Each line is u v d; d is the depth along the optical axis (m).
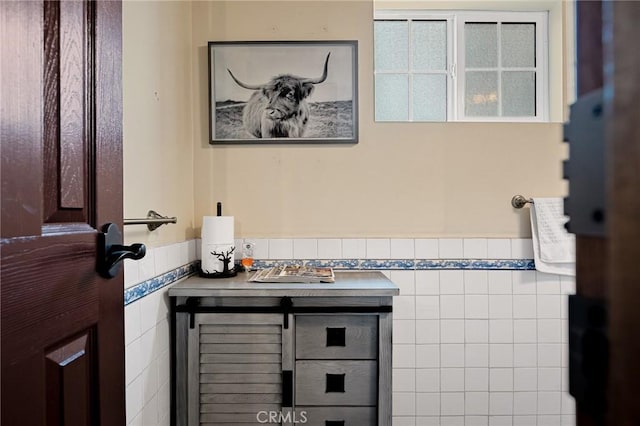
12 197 0.48
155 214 1.36
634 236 0.23
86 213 0.66
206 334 1.43
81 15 0.65
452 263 1.86
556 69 1.96
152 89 1.39
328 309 1.42
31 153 0.52
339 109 1.87
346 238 1.86
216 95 1.87
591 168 0.27
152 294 1.34
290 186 1.88
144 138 1.32
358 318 1.43
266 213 1.88
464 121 1.95
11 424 0.46
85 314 0.64
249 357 1.43
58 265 0.57
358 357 1.42
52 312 0.55
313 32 1.88
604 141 0.26
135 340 1.21
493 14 2.01
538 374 1.84
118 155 0.76
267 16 1.87
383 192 1.88
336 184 1.88
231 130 1.87
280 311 1.42
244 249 1.84
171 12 1.59
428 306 1.85
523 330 1.85
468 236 1.87
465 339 1.85
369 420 1.42
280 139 1.87
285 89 1.87
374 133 1.88
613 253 0.25
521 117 2.01
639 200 0.23
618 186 0.24
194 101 1.87
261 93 1.87
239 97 1.87
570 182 0.29
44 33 0.55
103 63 0.71
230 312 1.42
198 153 1.87
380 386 1.41
